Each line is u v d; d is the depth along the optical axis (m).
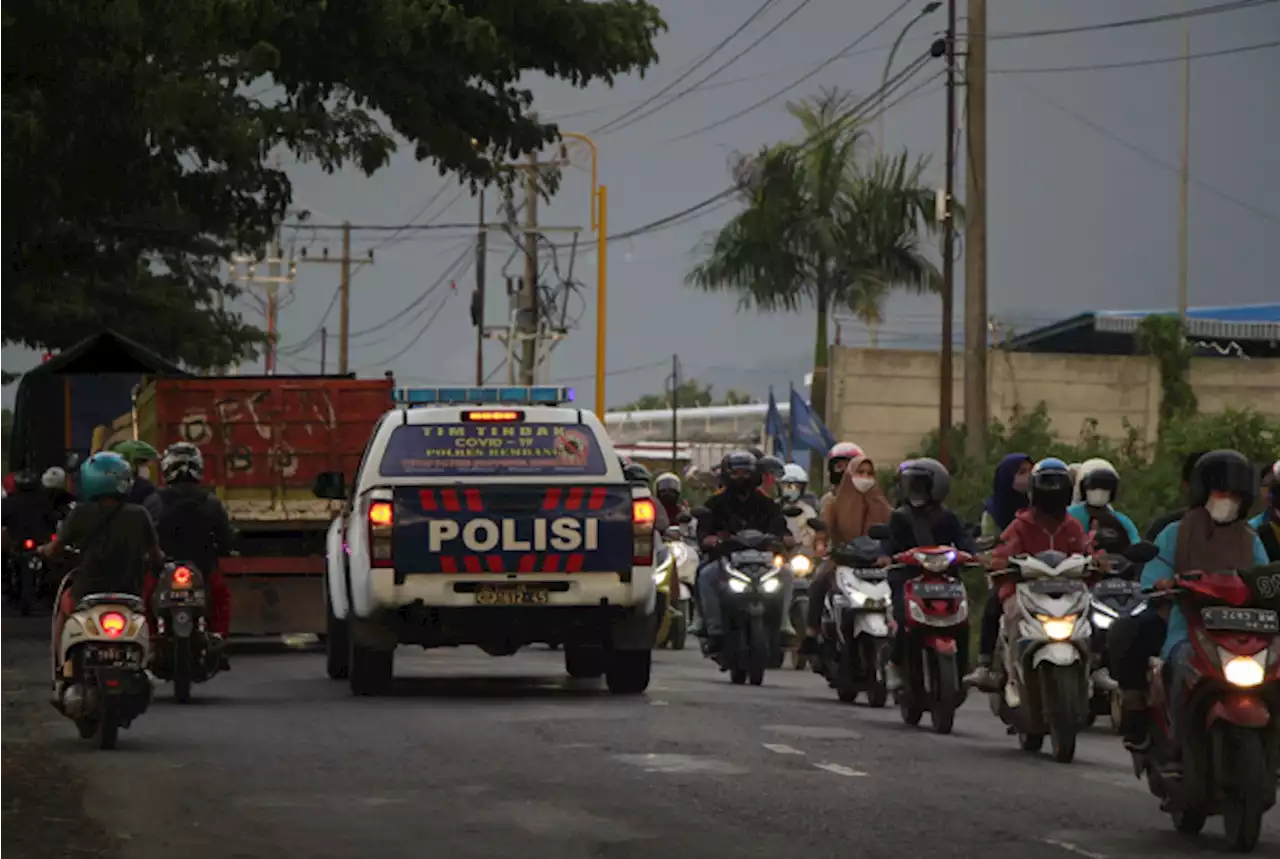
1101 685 31.64
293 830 21.73
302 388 55.72
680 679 44.44
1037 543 30.09
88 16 48.97
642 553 37.72
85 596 29.81
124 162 59.91
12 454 87.69
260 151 72.56
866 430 92.12
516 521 37.38
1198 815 21.86
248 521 52.50
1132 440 79.44
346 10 71.62
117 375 82.81
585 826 21.92
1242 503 22.38
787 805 23.56
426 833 21.48
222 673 45.59
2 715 35.19
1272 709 20.77
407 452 39.03
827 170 105.62
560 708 35.62
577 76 77.94
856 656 37.50
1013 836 21.48
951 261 76.50
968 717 36.00
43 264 85.19
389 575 37.09
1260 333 110.88
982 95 69.38
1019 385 92.81
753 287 106.38
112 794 24.56
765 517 43.59
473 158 78.50
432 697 38.56
